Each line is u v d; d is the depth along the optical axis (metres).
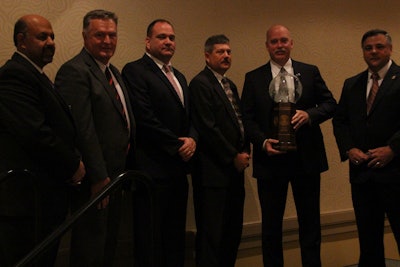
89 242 2.33
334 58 3.92
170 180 2.68
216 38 2.93
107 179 2.31
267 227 2.96
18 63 2.12
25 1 2.81
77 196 2.43
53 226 2.20
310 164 2.91
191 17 3.36
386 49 2.89
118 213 2.33
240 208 2.97
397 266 3.58
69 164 2.13
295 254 3.69
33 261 1.51
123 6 3.12
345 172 3.96
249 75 3.06
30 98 2.07
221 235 2.82
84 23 2.50
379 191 2.86
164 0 3.26
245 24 3.56
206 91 2.81
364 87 2.99
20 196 2.13
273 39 2.98
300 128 2.92
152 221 1.97
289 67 3.01
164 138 2.60
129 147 2.59
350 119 3.02
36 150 2.06
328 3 3.89
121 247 3.02
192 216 3.36
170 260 2.77
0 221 2.12
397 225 2.84
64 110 2.24
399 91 2.81
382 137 2.85
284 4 3.71
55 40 2.90
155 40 2.76
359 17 4.02
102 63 2.52
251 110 2.98
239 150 2.90
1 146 2.10
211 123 2.78
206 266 2.79
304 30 3.79
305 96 2.95
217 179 2.80
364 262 3.00
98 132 2.39
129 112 2.57
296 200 3.00
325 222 3.80
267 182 2.95
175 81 2.85
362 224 2.97
